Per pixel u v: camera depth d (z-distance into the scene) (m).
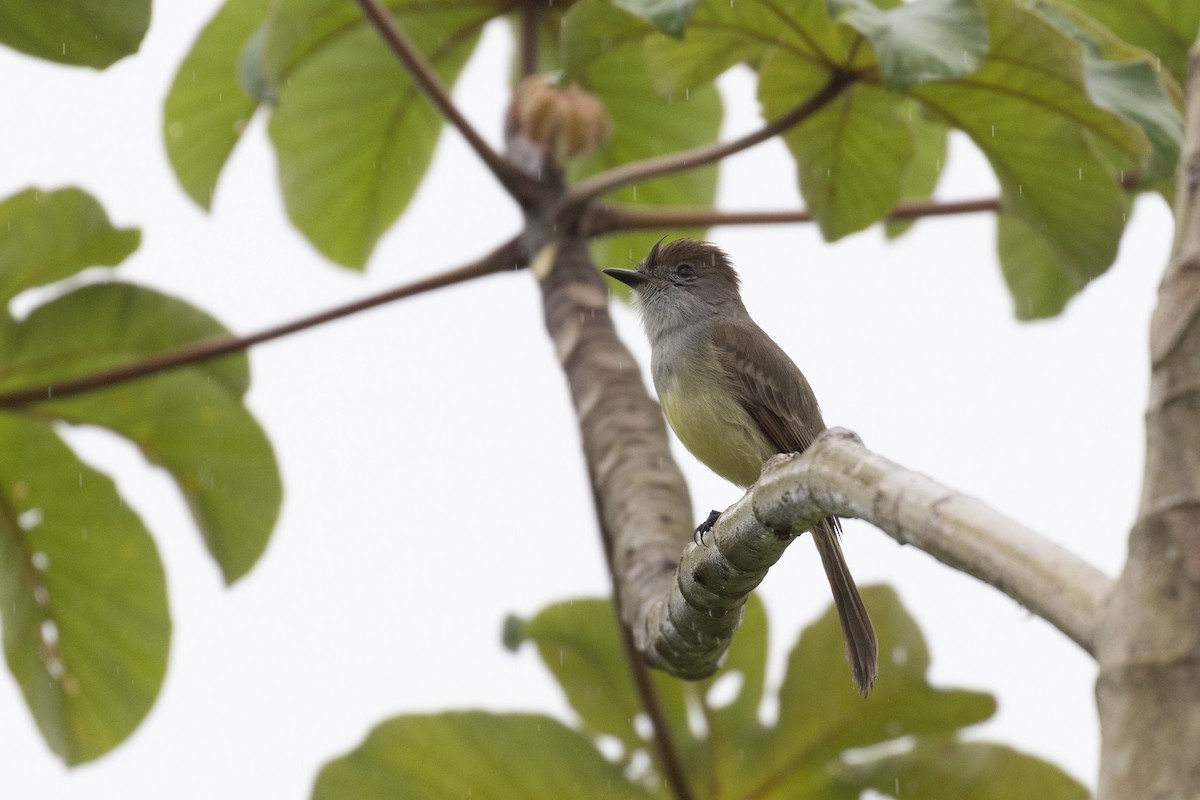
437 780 8.98
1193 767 2.86
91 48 8.66
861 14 6.96
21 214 9.78
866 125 9.15
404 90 11.37
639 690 8.64
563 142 9.14
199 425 10.75
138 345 10.62
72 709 10.70
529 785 9.01
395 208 11.77
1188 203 3.22
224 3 10.52
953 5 7.06
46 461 10.62
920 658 9.08
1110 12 9.98
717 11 8.34
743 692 9.36
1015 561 3.55
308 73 11.23
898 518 4.07
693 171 12.22
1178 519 3.01
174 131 10.55
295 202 11.59
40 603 10.73
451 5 10.77
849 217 9.51
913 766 9.02
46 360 10.52
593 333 8.46
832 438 4.71
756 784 9.22
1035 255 11.35
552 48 11.48
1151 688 2.95
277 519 10.87
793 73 8.88
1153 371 3.15
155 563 10.80
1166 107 8.07
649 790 9.15
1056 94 8.09
